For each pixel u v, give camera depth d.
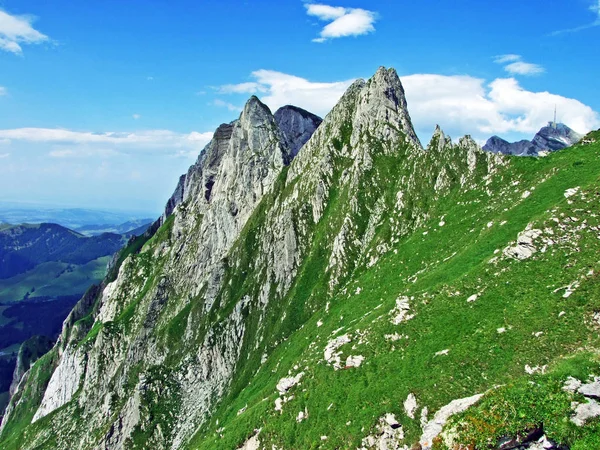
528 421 50.25
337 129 194.38
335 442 71.06
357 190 160.88
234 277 187.75
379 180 161.00
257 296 171.88
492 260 83.81
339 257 148.75
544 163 111.56
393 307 91.88
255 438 88.06
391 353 79.44
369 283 123.81
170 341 195.25
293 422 83.38
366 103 183.88
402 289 103.44
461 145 138.50
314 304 144.25
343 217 159.88
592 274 65.75
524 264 77.12
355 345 87.50
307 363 99.12
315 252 162.00
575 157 104.00
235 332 166.12
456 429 54.78
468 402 57.62
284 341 141.75
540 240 78.06
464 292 80.88
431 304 83.56
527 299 69.69
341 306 125.94
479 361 64.75
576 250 72.31
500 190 114.56
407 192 146.00
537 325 64.00
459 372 65.25
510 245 83.00
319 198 177.00
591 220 74.94
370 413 69.81
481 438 51.84
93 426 185.38
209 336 168.12
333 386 82.94
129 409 160.75
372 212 154.50
